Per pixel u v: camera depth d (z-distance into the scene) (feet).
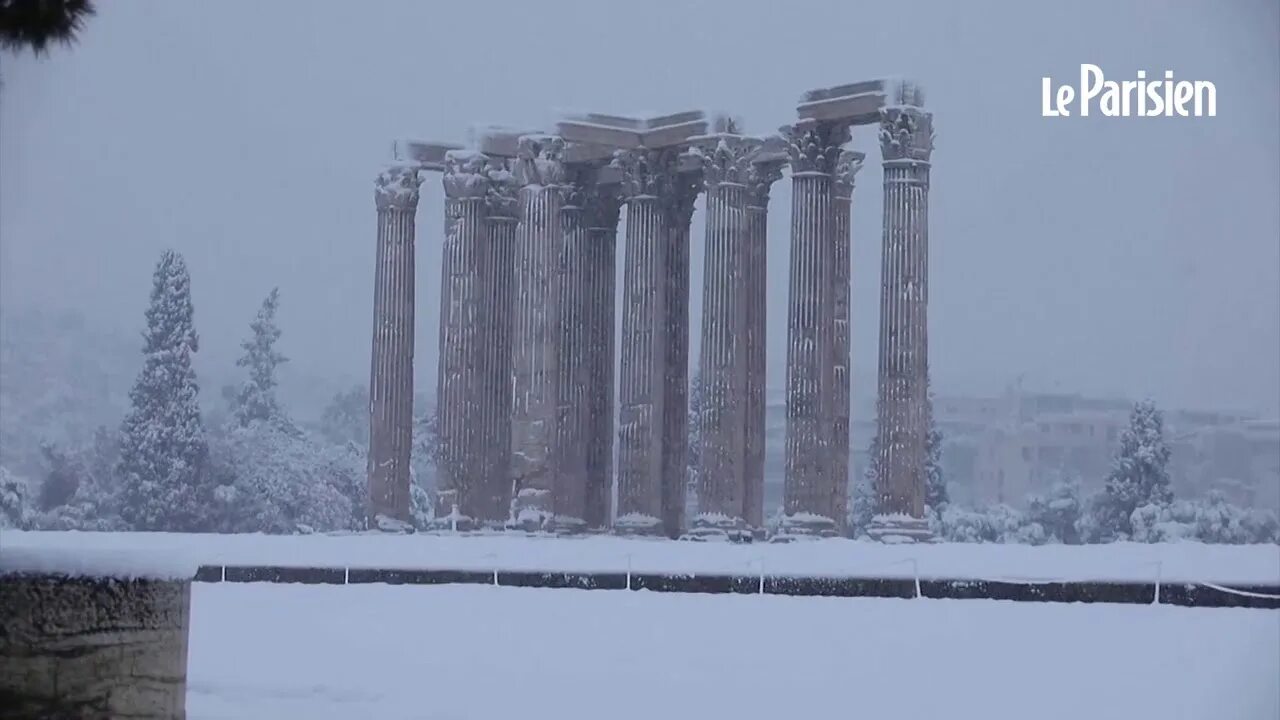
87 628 80.84
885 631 169.99
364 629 172.04
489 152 326.03
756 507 303.48
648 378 309.63
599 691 124.57
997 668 140.46
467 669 137.80
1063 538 652.89
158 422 575.38
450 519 319.27
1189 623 173.58
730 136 298.76
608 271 330.34
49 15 78.64
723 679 132.26
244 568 247.70
